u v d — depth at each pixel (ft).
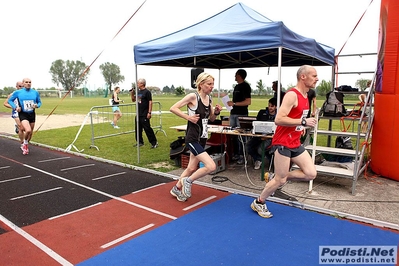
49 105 101.55
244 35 14.89
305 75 10.55
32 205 14.08
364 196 14.94
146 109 26.81
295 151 11.40
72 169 20.47
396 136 16.70
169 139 32.19
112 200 14.65
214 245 10.22
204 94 13.10
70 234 11.16
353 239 10.60
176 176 18.13
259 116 20.59
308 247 10.07
